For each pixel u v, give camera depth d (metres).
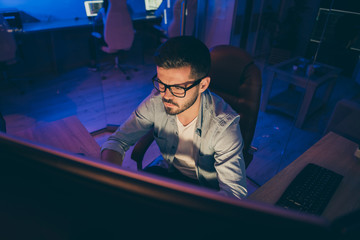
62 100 3.75
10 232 0.33
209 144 1.17
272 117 3.43
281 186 1.18
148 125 1.35
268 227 0.23
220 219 0.25
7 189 0.31
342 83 3.62
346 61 3.48
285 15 4.92
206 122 1.16
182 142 1.26
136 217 0.27
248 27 5.20
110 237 0.30
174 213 0.26
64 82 4.34
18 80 4.16
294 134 3.09
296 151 2.84
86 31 4.93
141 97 3.89
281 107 3.54
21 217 0.32
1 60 3.63
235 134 1.13
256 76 1.36
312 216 0.24
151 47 5.08
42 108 3.53
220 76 1.44
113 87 4.20
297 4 4.58
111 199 0.28
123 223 0.29
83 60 5.09
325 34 3.53
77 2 4.66
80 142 1.51
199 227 0.26
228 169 1.07
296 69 3.32
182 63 0.85
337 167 1.32
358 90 3.49
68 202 0.29
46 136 1.54
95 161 0.30
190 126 1.19
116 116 3.37
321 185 1.17
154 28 4.82
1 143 0.32
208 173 1.27
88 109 3.54
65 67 4.88
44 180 0.30
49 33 4.48
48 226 0.31
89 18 4.82
